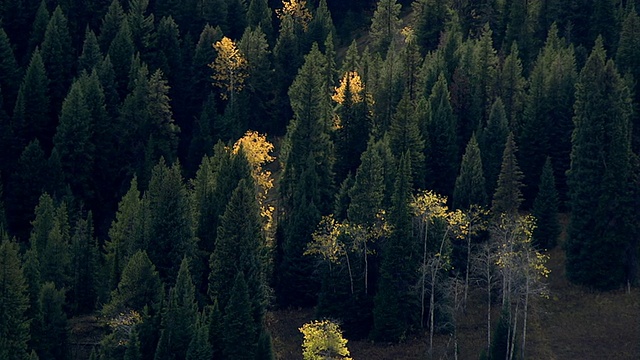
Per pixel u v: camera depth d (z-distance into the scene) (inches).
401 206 3806.6
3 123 5275.6
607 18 5605.3
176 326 3408.0
